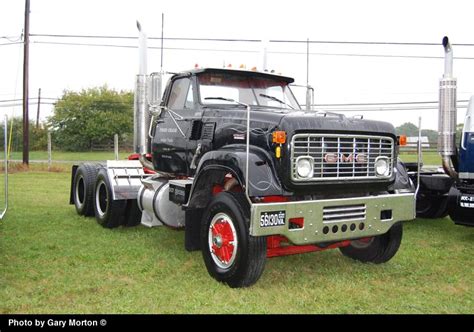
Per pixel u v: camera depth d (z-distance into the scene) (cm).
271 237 486
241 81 604
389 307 427
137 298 438
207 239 490
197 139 560
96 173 832
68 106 4806
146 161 709
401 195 500
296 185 446
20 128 3956
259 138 473
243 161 448
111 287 468
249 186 433
